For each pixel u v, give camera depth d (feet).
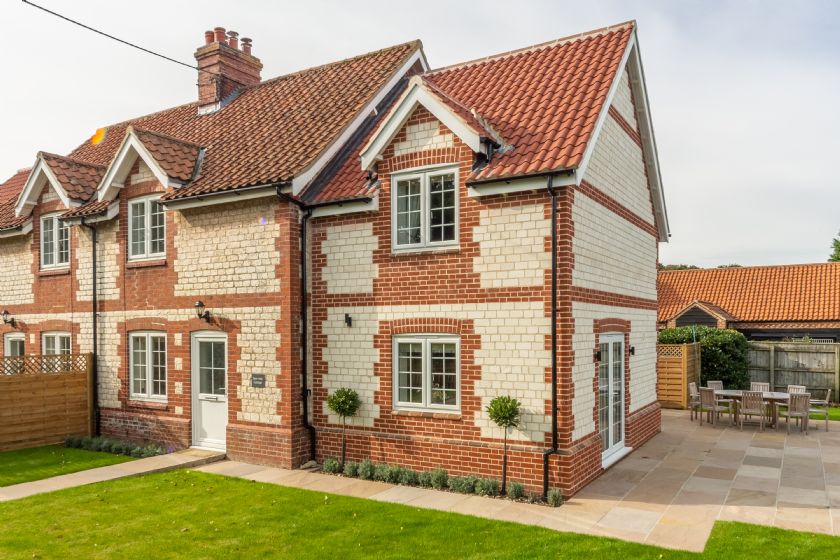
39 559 24.89
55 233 54.80
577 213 34.63
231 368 42.01
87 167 55.47
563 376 32.40
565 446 32.32
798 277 92.48
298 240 40.22
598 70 39.09
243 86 61.05
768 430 51.88
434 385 36.73
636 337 47.03
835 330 82.84
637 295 47.70
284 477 37.17
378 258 38.32
